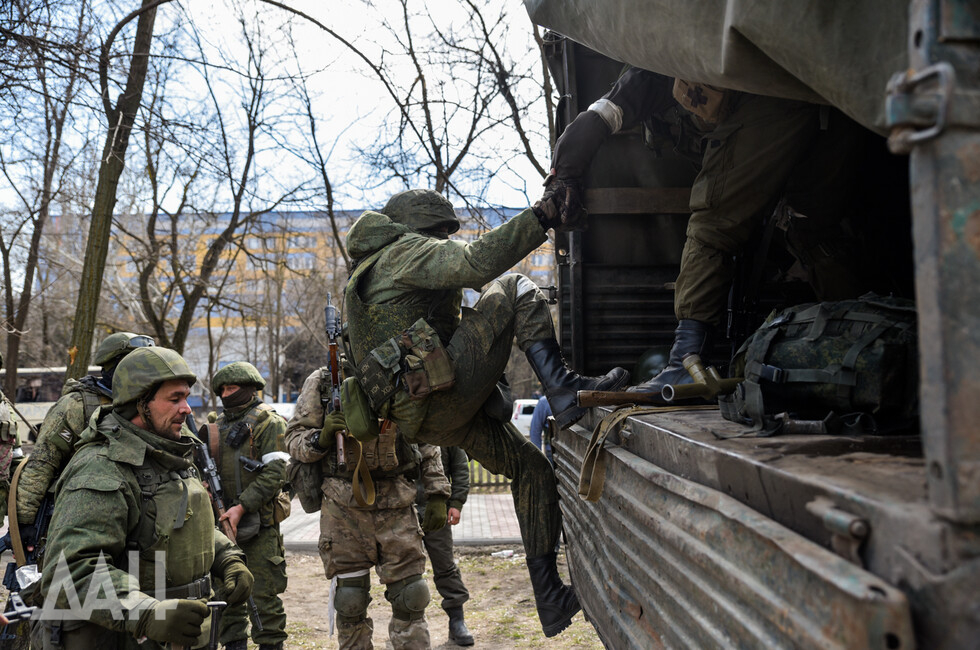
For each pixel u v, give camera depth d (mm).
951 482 841
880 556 951
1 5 6008
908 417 1541
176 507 2705
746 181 2686
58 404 3727
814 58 1368
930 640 865
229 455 4590
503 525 8977
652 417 2162
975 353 851
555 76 4207
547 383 2732
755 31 1444
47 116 7246
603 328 4355
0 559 6965
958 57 884
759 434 1646
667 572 1694
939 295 858
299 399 4258
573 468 3006
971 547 843
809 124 2643
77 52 6184
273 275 19672
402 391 2621
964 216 858
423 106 7812
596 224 4363
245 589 3090
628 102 2887
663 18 1760
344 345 3867
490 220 8461
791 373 1661
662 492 1760
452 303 2805
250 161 9633
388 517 4113
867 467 1209
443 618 5594
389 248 2693
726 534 1335
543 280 17281
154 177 11297
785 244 3807
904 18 1228
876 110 1298
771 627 1148
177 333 11797
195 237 13812
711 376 2389
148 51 6906
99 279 6684
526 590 6254
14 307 12414
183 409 2748
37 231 9250
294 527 9156
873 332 1584
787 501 1188
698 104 2707
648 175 4258
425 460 4363
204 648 2865
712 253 2760
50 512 3535
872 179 3338
